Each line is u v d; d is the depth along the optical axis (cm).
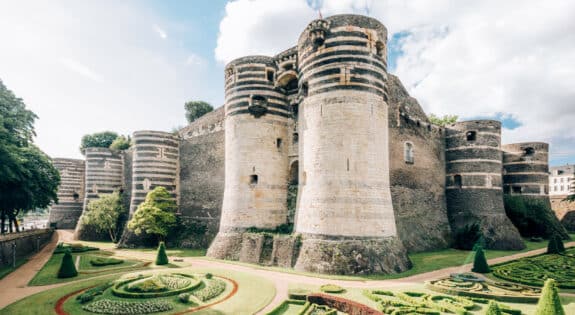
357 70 2597
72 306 1727
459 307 1547
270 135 3300
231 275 2345
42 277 2405
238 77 3381
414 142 3744
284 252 2666
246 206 3156
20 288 2112
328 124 2586
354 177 2500
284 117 3416
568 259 2752
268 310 1631
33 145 3475
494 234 3566
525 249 3456
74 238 4916
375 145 2589
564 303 1666
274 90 3375
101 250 3812
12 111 3111
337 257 2359
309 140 2703
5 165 2589
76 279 2334
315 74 2700
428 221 3684
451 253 3272
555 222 4225
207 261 2966
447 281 1997
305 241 2570
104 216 4619
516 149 4588
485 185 3784
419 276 2267
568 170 9819
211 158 4234
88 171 5250
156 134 4428
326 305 1706
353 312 1605
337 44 2633
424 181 3784
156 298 1814
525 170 4481
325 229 2478
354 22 2644
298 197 2842
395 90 3669
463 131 3984
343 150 2531
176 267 2708
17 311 1669
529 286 1931
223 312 1605
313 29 2669
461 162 3947
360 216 2445
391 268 2366
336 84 2594
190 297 1819
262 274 2372
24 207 3425
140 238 4031
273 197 3228
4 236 2839
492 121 3912
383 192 2592
